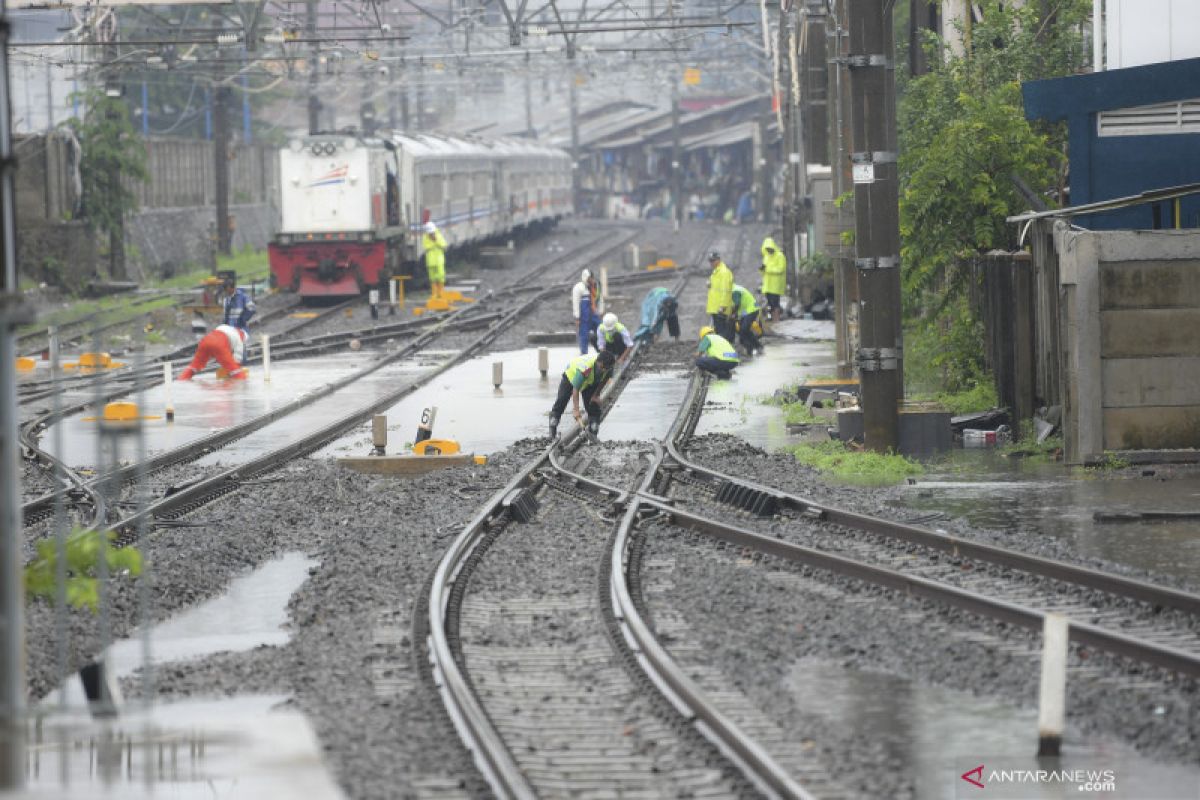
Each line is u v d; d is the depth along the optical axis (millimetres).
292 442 89062
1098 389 75312
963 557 55500
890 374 82750
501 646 45656
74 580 51281
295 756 35219
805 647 44812
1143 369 75375
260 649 46406
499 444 90062
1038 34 110875
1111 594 49000
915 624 46719
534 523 65688
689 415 97875
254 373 132250
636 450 86375
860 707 39250
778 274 159375
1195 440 75688
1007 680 40656
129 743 35188
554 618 48750
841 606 49375
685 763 34812
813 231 171375
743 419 97875
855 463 78062
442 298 186125
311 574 57406
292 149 192375
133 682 42906
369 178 192500
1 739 29797
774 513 66750
